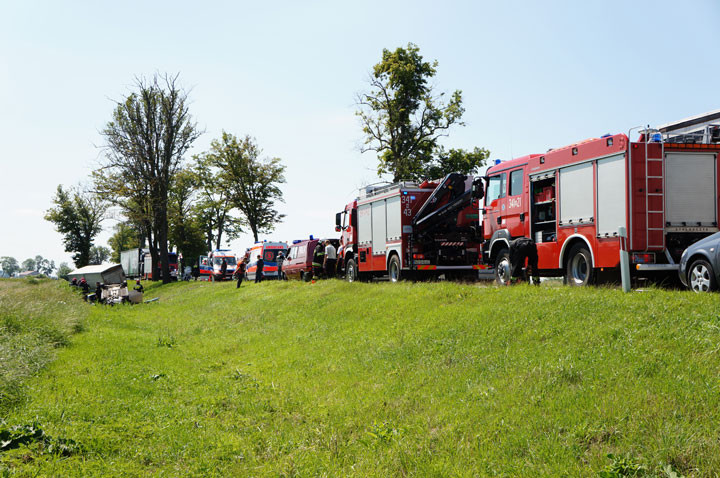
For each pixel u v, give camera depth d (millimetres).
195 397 8000
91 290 36594
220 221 69000
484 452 4758
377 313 12820
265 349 12055
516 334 8305
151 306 26438
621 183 10539
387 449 5414
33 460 4969
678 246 10617
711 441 4074
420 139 38781
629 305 8133
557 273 12594
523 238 13164
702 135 11406
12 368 8062
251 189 57125
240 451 5766
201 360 11430
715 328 6348
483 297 11289
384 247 19312
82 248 79500
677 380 5203
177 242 69500
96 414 6594
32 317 12984
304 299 17750
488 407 5797
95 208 78312
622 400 5008
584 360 6395
